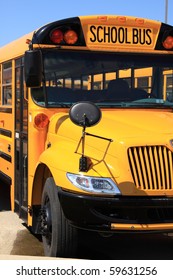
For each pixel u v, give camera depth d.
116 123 5.33
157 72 6.38
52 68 5.96
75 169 4.85
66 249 5.13
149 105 6.24
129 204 4.66
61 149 5.32
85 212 4.73
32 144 6.02
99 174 4.75
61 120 5.65
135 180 4.71
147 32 6.32
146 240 6.51
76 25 6.03
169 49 6.43
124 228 4.71
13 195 7.21
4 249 6.03
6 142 7.64
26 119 6.38
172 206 4.75
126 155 4.74
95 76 6.13
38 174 5.79
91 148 5.03
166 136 4.89
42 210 5.56
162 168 4.77
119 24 6.20
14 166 7.12
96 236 6.56
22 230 6.76
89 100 6.07
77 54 6.08
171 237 6.64
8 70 7.59
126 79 6.26
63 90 6.02
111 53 6.20
